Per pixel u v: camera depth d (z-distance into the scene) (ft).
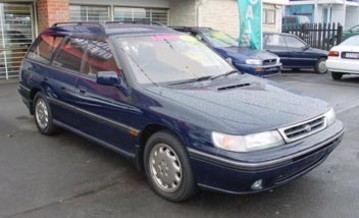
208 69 17.20
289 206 13.61
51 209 13.50
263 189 12.55
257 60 35.81
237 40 42.14
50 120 20.34
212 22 52.80
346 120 24.95
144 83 15.19
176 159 13.51
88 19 43.47
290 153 12.34
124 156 15.70
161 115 13.57
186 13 50.55
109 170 16.63
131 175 16.14
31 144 19.85
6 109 26.94
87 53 17.67
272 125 12.47
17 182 15.52
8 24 37.55
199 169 12.66
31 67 21.50
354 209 13.41
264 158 11.92
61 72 18.92
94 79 16.76
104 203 13.89
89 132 17.43
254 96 14.48
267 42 48.44
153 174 14.44
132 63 15.79
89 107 16.88
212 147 12.20
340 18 97.66
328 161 17.57
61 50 19.60
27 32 38.60
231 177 12.05
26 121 23.97
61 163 17.42
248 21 40.91
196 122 12.66
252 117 12.71
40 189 14.94
